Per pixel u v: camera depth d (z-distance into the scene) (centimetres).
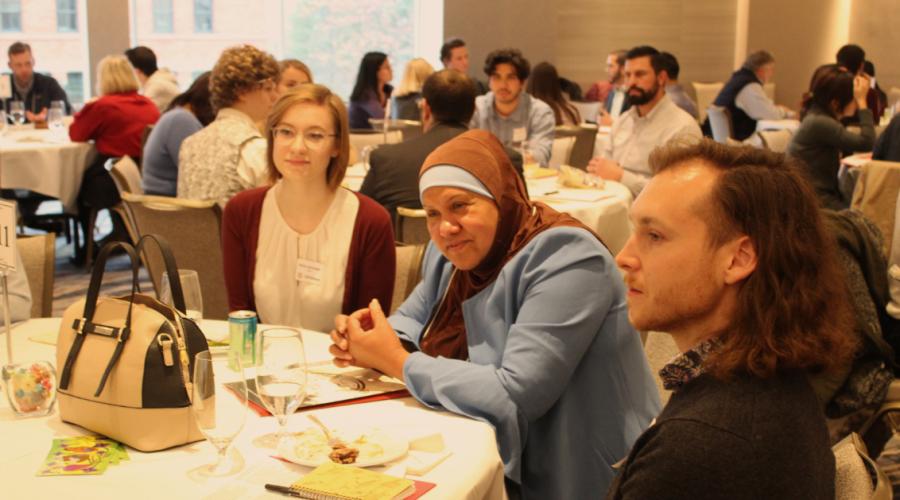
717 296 113
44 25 882
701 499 106
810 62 1021
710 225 112
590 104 870
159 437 149
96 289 158
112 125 592
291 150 237
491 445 157
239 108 380
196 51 936
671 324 117
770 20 1023
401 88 730
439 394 172
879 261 246
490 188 186
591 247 183
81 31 894
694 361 115
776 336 108
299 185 242
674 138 122
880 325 257
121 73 606
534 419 179
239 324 172
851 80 557
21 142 592
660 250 115
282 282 247
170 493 134
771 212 110
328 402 173
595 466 186
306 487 133
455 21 969
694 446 107
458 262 191
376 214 247
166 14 919
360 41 976
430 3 978
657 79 512
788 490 105
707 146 118
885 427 171
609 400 185
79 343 157
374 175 378
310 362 198
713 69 1024
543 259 184
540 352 176
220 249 323
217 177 367
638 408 188
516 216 191
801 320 108
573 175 446
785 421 107
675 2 1000
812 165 562
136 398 147
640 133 522
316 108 238
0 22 872
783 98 1044
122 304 157
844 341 110
